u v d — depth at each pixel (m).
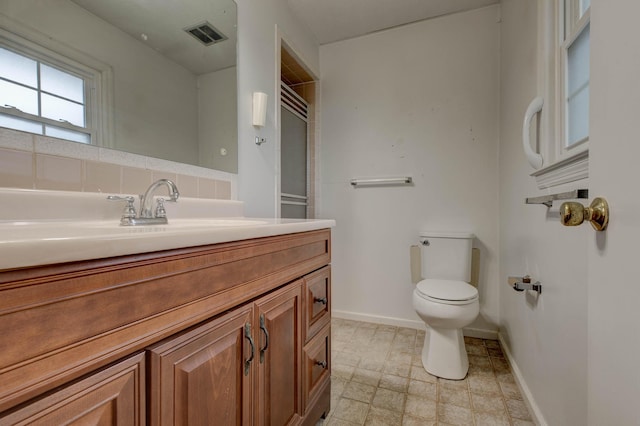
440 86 2.16
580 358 0.85
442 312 1.51
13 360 0.35
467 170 2.10
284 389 0.92
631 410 0.40
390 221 2.30
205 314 0.62
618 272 0.44
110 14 0.97
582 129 0.99
